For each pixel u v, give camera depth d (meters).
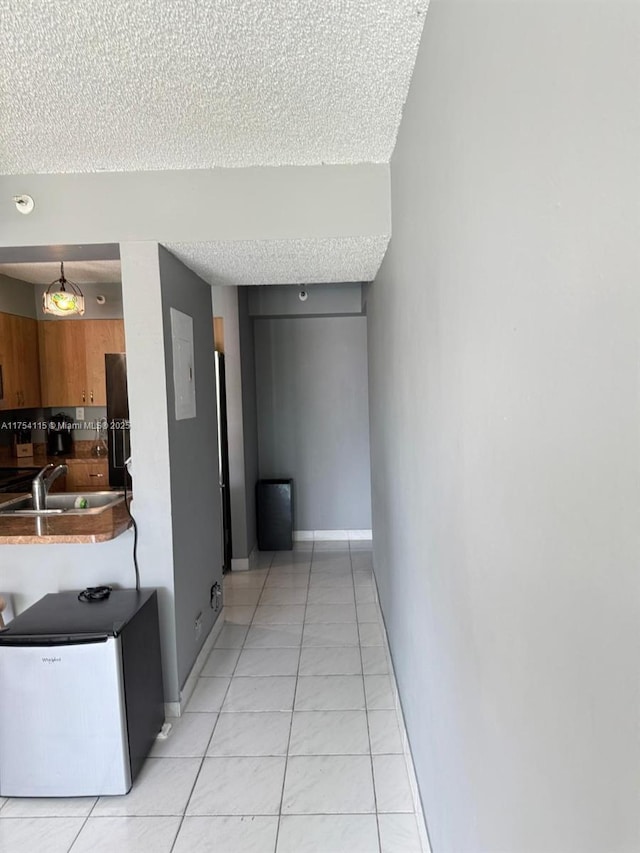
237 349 4.28
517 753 0.78
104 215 2.33
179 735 2.30
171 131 1.98
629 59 0.43
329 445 5.15
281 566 4.51
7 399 4.36
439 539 1.34
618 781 0.49
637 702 0.45
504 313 0.78
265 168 2.31
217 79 1.63
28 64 1.53
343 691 2.62
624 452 0.46
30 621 2.03
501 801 0.86
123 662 1.97
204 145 2.10
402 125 1.87
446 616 1.28
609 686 0.50
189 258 2.58
